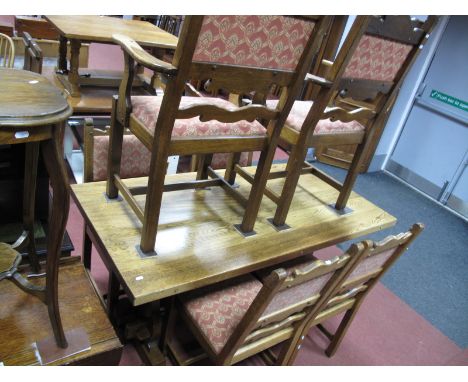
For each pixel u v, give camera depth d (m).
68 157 2.91
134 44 1.28
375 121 1.84
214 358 1.44
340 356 2.05
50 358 1.23
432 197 4.19
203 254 1.50
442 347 2.27
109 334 1.36
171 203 1.78
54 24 2.64
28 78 1.19
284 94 1.41
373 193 4.00
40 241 1.70
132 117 1.39
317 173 2.14
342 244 3.04
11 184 1.67
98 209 1.61
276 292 1.16
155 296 1.29
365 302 2.48
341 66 1.44
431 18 1.65
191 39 1.06
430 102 4.06
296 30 1.26
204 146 1.34
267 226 1.79
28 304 1.39
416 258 3.09
